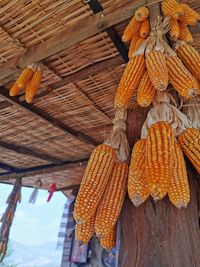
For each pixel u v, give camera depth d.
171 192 0.74
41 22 1.70
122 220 0.88
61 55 1.99
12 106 2.75
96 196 0.82
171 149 0.78
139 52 1.08
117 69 2.12
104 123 3.08
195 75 1.08
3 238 4.44
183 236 0.77
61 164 4.59
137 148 0.88
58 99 2.61
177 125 0.90
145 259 0.77
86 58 2.02
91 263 4.30
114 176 0.89
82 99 2.60
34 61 1.88
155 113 0.93
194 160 0.82
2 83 2.20
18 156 4.35
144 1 1.37
